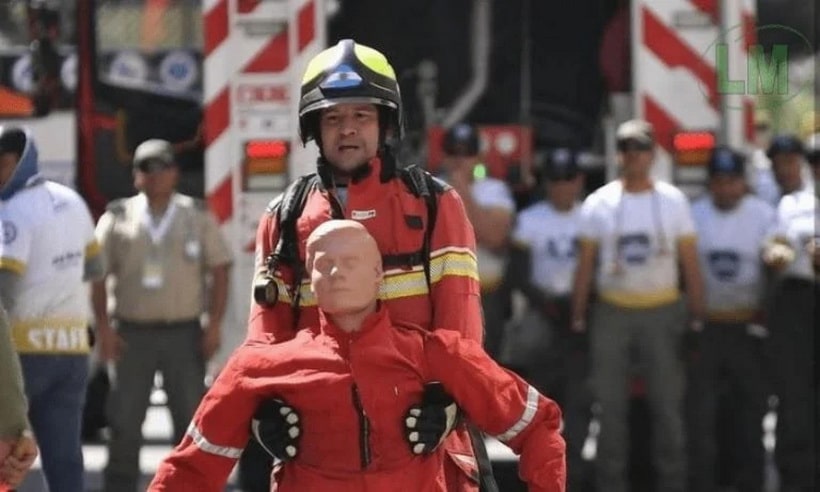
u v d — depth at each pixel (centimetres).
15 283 1938
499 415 1222
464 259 1268
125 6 2789
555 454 1230
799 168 2419
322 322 1213
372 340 1201
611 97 2631
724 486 2627
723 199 2408
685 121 2406
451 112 2675
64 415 1989
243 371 1214
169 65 2786
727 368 2444
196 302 2389
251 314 1287
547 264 2442
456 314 1255
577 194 2445
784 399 2433
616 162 2609
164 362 2389
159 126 2786
